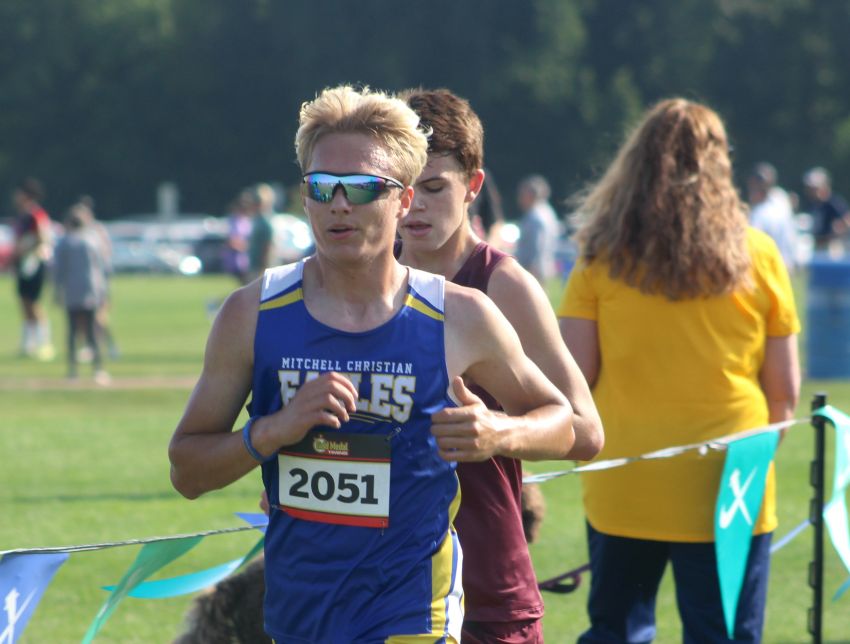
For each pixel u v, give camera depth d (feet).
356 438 29.55
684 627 45.42
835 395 134.82
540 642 36.11
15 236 193.36
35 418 124.47
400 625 29.58
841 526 47.37
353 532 29.66
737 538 43.14
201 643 40.45
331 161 29.17
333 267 29.73
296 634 30.19
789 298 45.42
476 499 34.91
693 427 44.11
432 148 35.96
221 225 581.94
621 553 45.06
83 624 60.54
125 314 274.36
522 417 30.76
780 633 59.98
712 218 43.50
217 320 30.63
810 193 205.05
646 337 44.27
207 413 30.76
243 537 75.61
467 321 30.30
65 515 80.74
